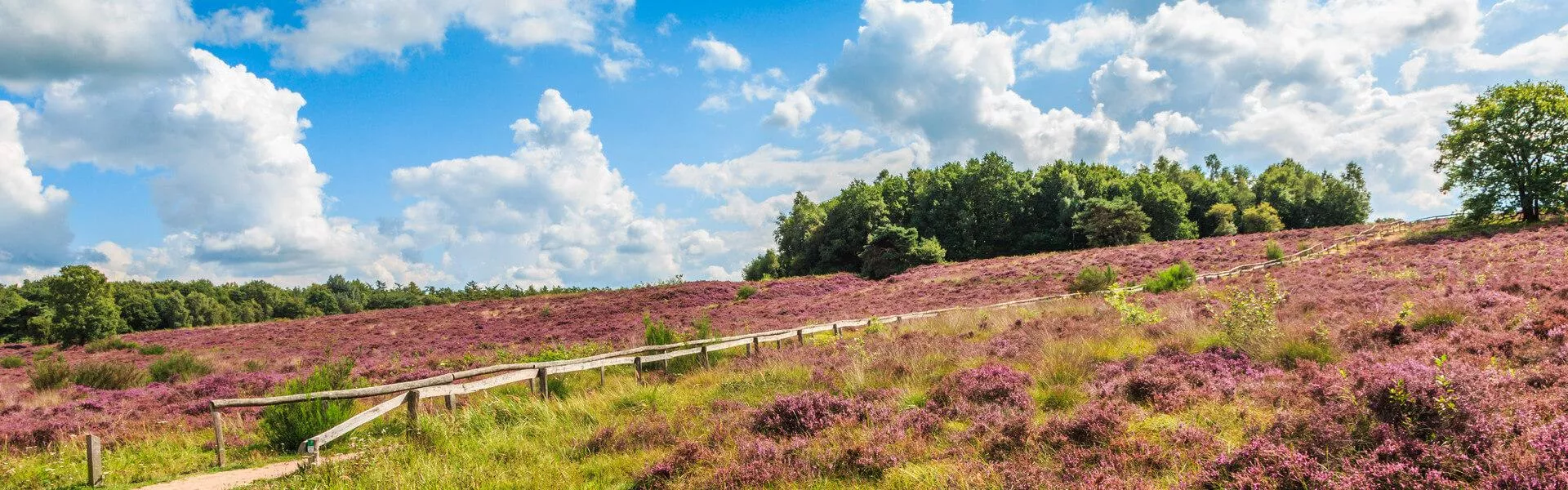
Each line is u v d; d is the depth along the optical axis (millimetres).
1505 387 5613
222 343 38719
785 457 6746
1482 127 34969
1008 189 93375
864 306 34438
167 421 12672
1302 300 13852
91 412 14008
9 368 29906
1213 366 8500
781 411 8250
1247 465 4973
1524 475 3898
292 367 24844
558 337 32062
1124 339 11383
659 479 6555
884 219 88938
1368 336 8922
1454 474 4266
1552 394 5523
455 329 39844
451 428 9547
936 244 70750
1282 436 5469
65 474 8992
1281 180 126625
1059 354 9867
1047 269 41219
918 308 31078
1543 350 6938
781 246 106562
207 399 15781
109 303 46406
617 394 11133
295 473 7867
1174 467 5301
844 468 6309
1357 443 4988
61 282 44500
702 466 6871
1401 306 10328
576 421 9648
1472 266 17312
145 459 9695
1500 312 9234
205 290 125438
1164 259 39375
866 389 9531
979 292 34719
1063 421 6512
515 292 73375
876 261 71062
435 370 19750
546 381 12242
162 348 34312
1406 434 4812
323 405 10250
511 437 8844
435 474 7238
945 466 6055
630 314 40750
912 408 8117
